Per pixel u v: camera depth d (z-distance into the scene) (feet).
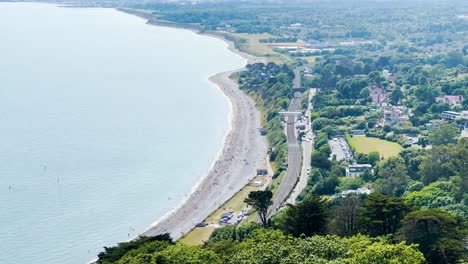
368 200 649.61
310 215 645.10
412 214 598.34
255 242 577.02
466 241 602.44
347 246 528.22
